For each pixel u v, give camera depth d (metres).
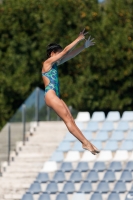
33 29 111.00
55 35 109.12
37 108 83.88
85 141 48.25
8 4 111.88
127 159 77.00
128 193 70.69
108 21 108.88
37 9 111.38
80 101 107.12
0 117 109.50
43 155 79.31
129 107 109.25
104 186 73.06
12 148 79.31
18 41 110.50
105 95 108.25
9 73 110.31
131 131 80.50
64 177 75.06
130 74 108.62
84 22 108.88
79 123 82.69
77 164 77.19
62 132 82.50
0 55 111.12
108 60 107.56
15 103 110.06
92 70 108.19
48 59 48.88
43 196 72.44
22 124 81.12
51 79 48.88
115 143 79.25
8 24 111.25
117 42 107.81
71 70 109.44
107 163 77.12
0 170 77.56
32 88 109.88
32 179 76.19
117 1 109.94
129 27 108.56
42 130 82.62
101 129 81.88
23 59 110.19
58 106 48.47
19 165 77.88
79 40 48.31
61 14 109.25
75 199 69.81
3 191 74.94
